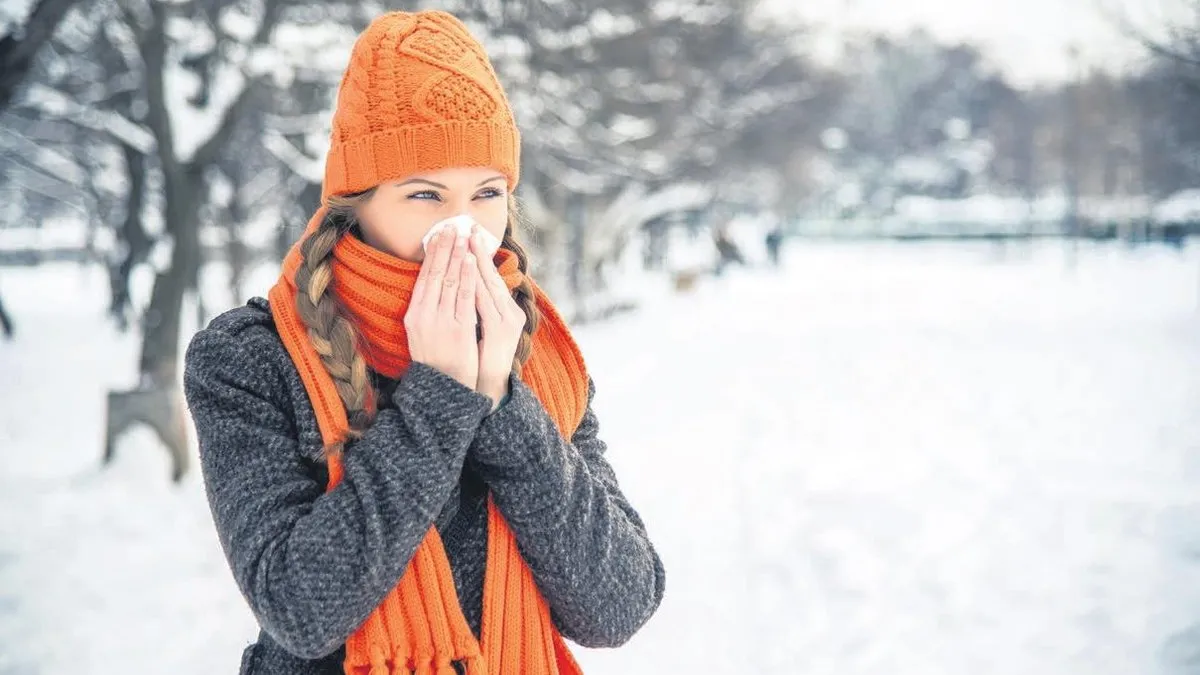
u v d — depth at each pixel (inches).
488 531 56.7
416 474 51.0
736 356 582.2
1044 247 1825.8
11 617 187.3
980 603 188.1
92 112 396.5
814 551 217.0
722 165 1168.8
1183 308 772.6
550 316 65.1
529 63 576.4
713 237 1344.7
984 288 1052.5
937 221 2409.0
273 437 53.9
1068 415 375.6
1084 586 195.9
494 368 55.7
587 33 644.1
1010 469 292.2
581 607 55.6
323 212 59.5
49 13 262.5
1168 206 2048.5
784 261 1711.4
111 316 823.1
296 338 56.3
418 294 54.2
